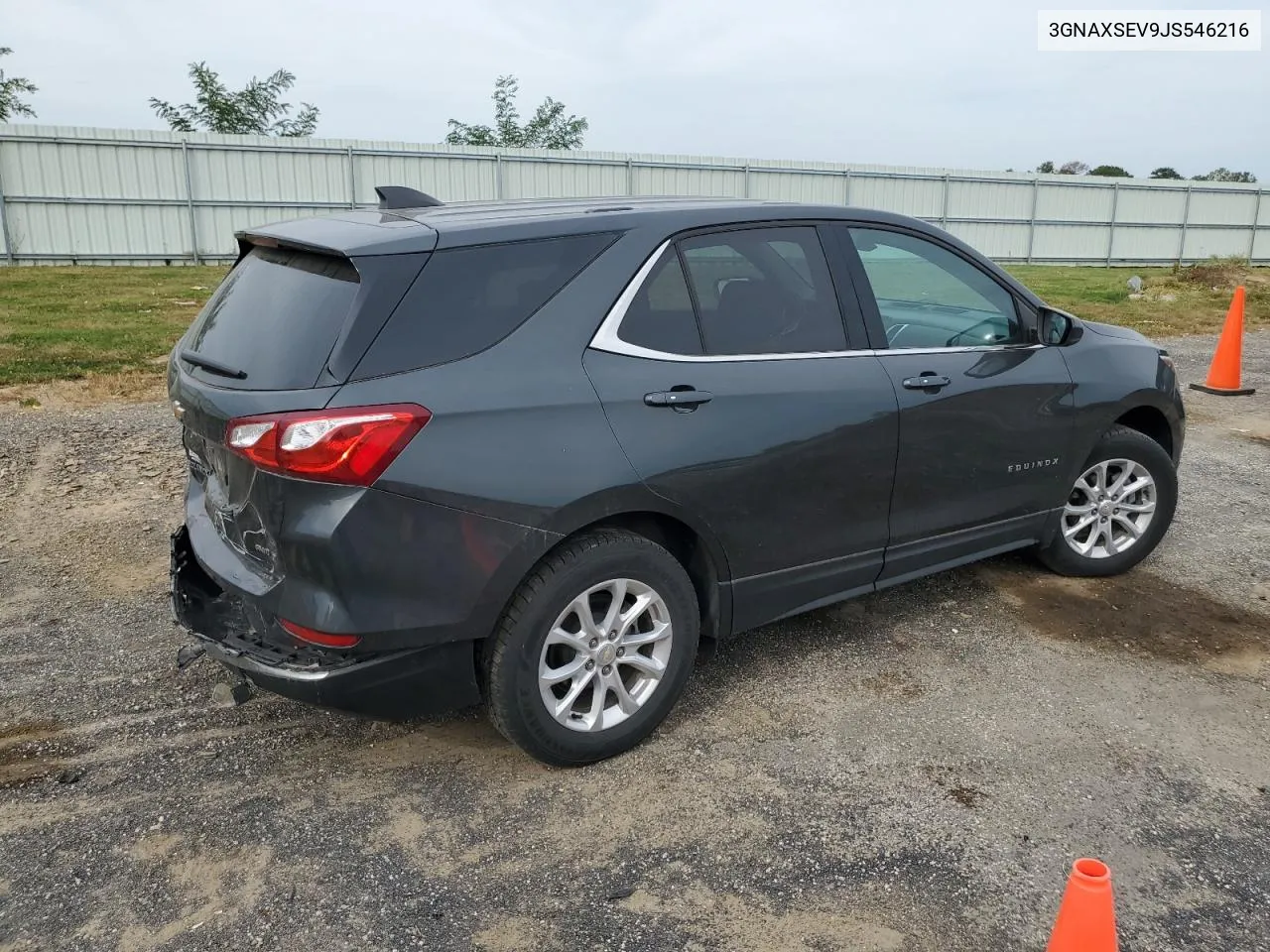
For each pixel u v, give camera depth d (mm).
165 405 8141
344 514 2652
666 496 3143
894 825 2928
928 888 2664
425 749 3348
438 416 2740
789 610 3668
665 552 3229
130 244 23734
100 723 3477
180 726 3471
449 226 2984
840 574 3752
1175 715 3578
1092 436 4453
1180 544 5352
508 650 2975
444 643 2875
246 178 24422
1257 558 5148
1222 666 3961
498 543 2846
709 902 2607
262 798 3064
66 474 6246
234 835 2887
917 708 3615
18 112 33938
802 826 2926
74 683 3738
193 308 14281
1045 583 4781
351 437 2621
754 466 3328
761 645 4137
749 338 3412
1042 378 4203
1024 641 4176
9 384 8734
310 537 2660
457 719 3553
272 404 2674
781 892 2648
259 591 2824
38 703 3596
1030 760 3281
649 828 2922
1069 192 32844
